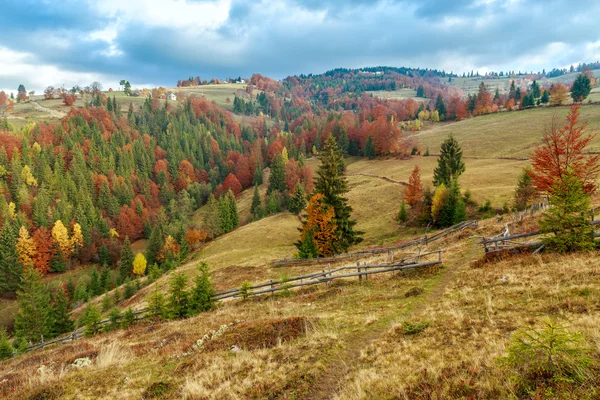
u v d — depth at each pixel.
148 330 20.03
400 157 116.12
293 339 11.75
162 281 50.50
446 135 131.38
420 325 10.56
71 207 116.44
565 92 134.25
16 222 99.69
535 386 5.32
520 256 17.44
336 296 18.91
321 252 41.12
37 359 16.16
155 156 173.50
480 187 65.69
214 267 50.44
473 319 10.17
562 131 22.34
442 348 8.62
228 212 94.50
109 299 58.00
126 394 9.25
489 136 112.94
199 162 170.75
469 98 171.25
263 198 116.94
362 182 92.31
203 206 136.38
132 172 152.88
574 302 9.66
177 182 153.62
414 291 16.03
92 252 103.69
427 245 33.56
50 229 103.44
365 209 71.94
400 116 190.25
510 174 70.62
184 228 87.75
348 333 11.53
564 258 15.09
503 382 5.78
